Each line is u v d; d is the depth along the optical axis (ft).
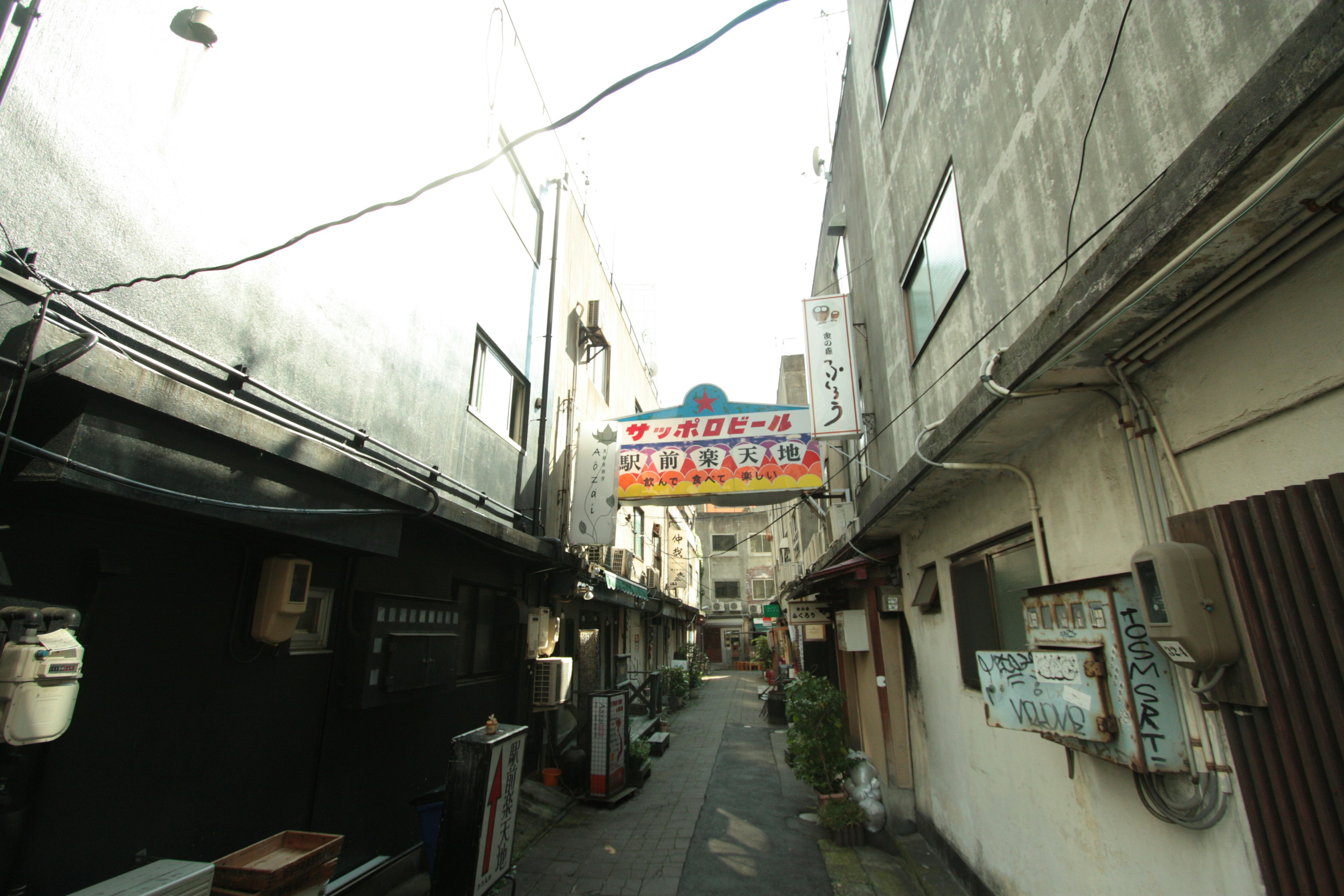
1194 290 7.22
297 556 14.73
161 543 11.65
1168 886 8.75
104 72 10.62
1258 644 6.42
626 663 52.65
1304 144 4.96
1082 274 7.82
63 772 9.85
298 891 11.05
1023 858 13.52
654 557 67.77
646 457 28.66
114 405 9.00
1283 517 6.18
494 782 15.05
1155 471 8.66
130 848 10.82
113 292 10.55
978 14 14.33
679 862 20.33
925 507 19.42
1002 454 13.37
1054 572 11.68
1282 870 6.27
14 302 8.48
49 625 9.05
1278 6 6.18
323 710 15.60
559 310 35.12
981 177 14.23
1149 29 8.28
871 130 25.27
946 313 16.72
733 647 134.51
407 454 19.62
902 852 21.01
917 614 21.93
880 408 25.09
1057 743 11.00
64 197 9.84
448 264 22.70
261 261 14.07
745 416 28.53
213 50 12.97
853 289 30.66
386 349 18.76
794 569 73.20
